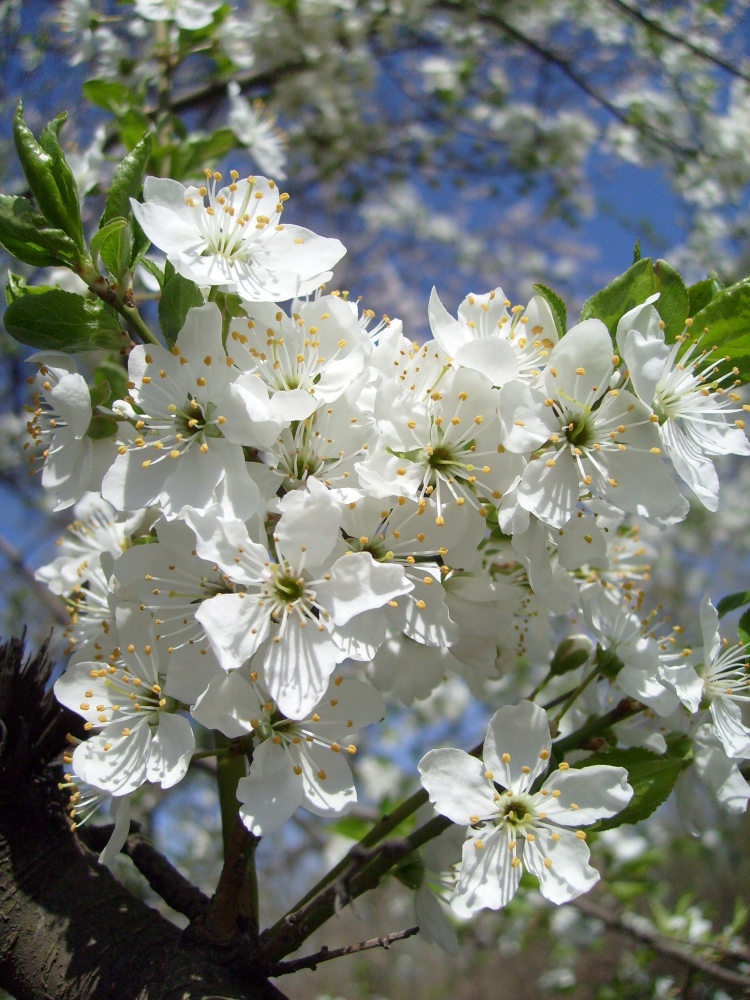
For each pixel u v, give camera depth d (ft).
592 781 0.34
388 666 0.45
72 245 0.36
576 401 0.37
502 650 0.45
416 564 0.36
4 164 1.04
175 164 0.69
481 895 0.33
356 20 1.21
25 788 0.38
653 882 0.91
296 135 1.24
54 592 0.47
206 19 0.73
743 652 0.42
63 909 0.36
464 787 0.34
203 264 0.36
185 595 0.36
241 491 0.34
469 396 0.37
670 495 0.37
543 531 0.38
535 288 0.39
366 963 1.67
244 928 0.35
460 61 1.37
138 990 0.33
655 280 0.39
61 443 0.38
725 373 0.41
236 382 0.34
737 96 1.35
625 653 0.39
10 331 0.36
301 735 0.34
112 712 0.36
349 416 0.36
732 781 0.41
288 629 0.33
